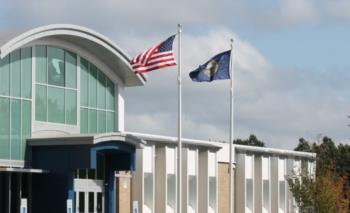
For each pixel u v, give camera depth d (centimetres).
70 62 5156
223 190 6291
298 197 5819
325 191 5756
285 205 7044
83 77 5244
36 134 4894
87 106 5256
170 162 5703
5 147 4719
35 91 4912
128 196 5366
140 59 4528
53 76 5038
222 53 4853
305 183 5816
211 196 6159
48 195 4784
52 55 5038
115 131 5441
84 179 5044
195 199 5969
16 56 4812
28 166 4825
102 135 4747
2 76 4719
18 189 4769
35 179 4831
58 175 4769
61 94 5081
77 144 4731
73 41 5097
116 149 4925
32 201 4822
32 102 4888
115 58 5256
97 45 5138
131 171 5272
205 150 6069
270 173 6925
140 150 5403
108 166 5175
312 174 6309
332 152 8088
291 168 6969
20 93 4822
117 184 5288
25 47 4862
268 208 6894
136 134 5359
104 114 5384
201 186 6047
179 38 4619
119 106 5472
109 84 5444
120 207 5275
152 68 4503
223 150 6306
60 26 4900
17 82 4809
